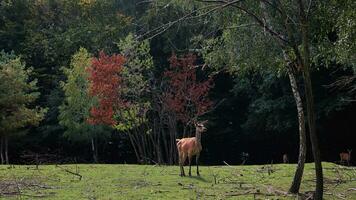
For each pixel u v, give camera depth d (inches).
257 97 1099.3
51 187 462.6
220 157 1293.1
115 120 918.4
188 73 912.3
